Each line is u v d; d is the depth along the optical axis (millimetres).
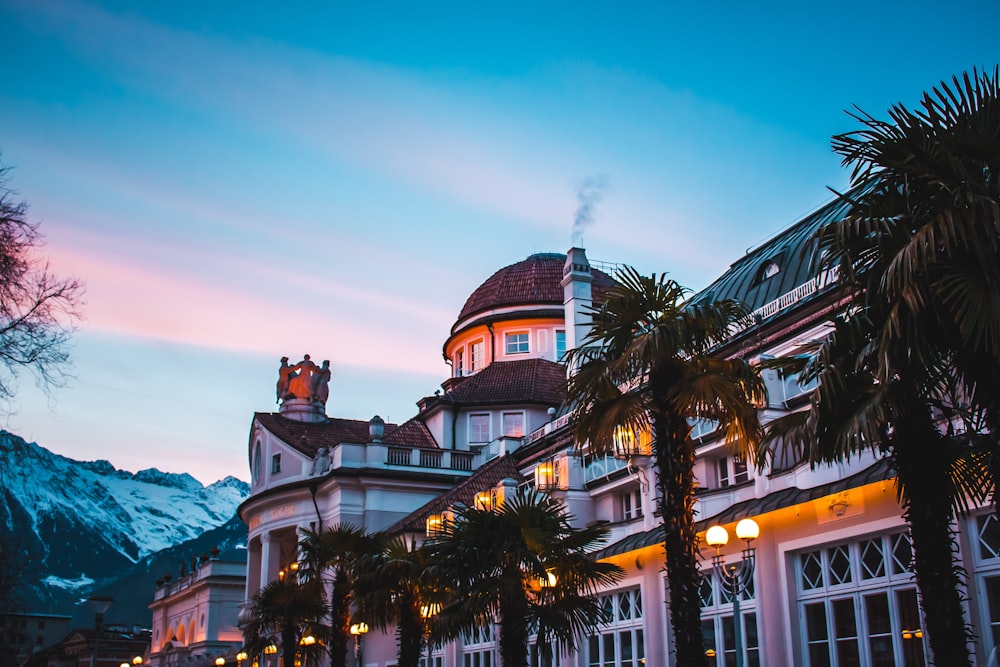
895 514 19922
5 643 52875
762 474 24375
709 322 16688
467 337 59781
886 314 12969
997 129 11969
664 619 27219
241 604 52062
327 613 33062
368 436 53750
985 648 17812
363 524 46062
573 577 20656
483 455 48438
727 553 24750
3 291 17234
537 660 31875
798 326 25469
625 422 16453
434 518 37250
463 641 37375
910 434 12391
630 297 17266
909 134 12211
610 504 32844
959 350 12352
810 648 22188
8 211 17531
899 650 19672
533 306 57781
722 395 15672
